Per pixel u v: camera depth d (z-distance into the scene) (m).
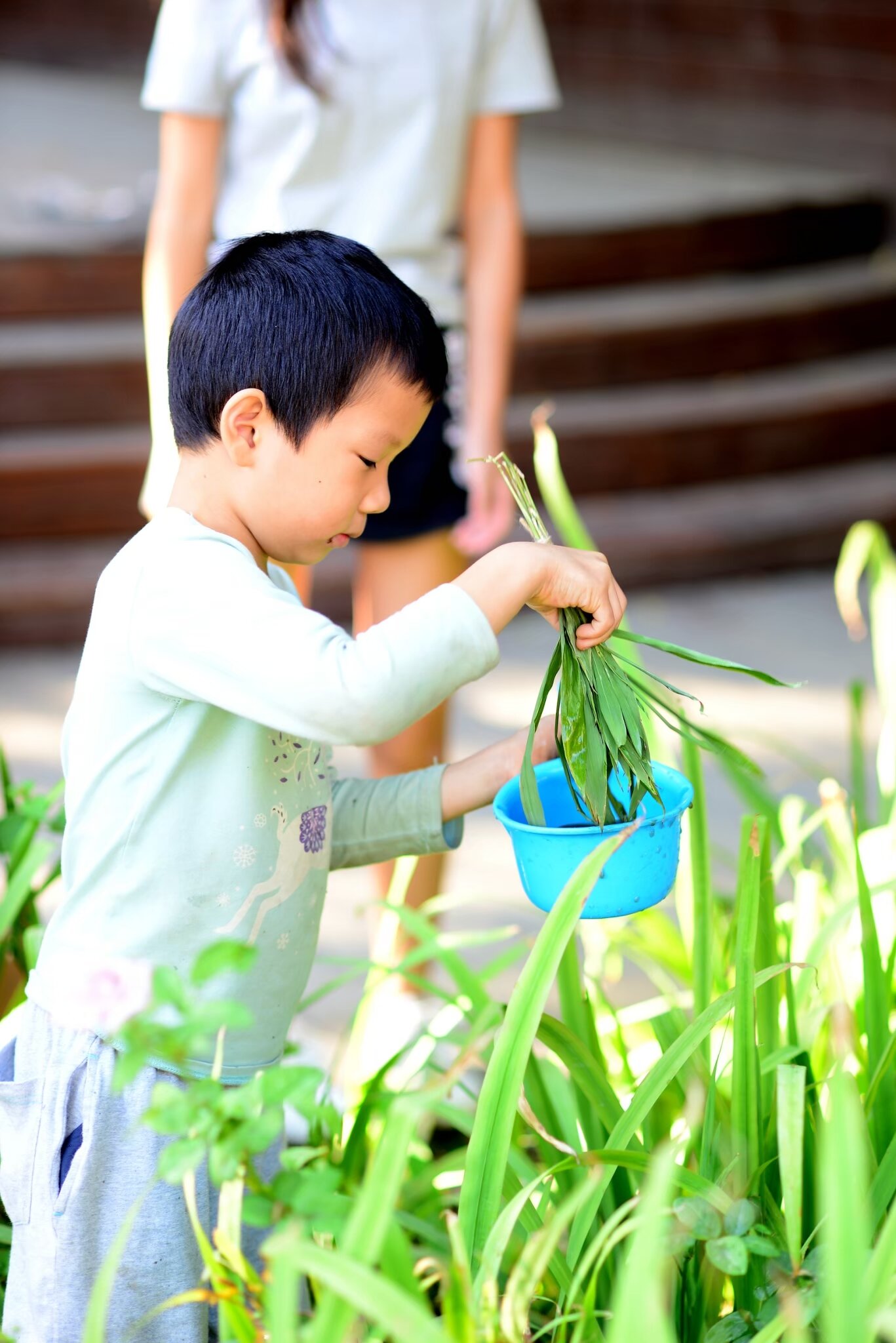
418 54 2.02
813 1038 1.45
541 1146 1.48
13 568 4.12
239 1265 1.04
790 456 4.78
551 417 4.61
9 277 4.80
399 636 1.19
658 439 4.62
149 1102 1.26
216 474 1.28
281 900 1.34
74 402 4.53
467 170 2.24
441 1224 1.57
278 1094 0.96
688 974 1.98
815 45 6.34
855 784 1.94
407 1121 0.91
